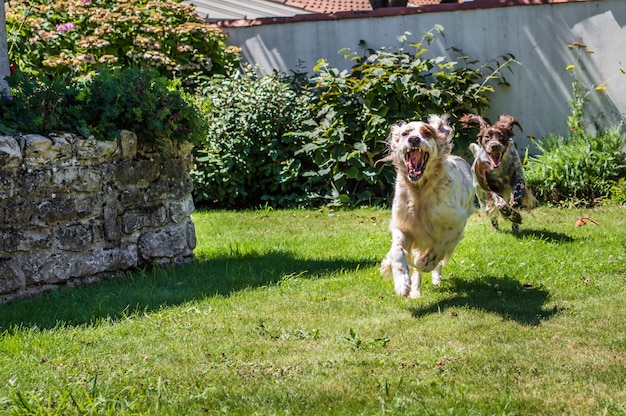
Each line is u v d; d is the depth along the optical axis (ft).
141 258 24.49
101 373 15.05
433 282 22.49
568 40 39.04
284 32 43.52
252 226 33.50
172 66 41.04
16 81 22.35
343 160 37.50
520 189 30.37
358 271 23.81
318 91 41.86
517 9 39.63
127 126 24.36
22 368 15.26
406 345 16.60
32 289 21.27
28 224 21.09
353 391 13.93
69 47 41.06
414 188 20.13
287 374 14.89
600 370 14.79
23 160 20.86
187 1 58.95
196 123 25.76
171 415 12.94
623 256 24.09
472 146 31.22
